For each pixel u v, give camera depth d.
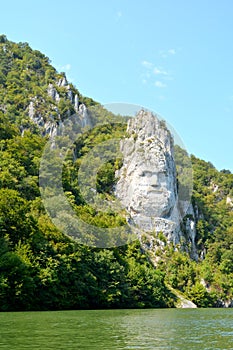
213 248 182.50
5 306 62.06
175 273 134.00
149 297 102.81
